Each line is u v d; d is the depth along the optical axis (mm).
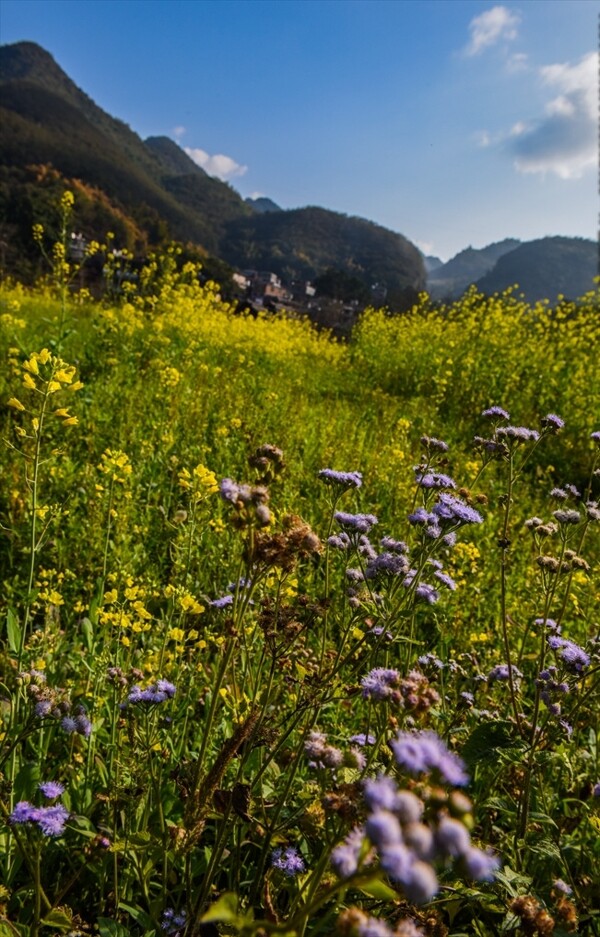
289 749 2486
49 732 2475
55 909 1651
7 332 8727
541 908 1871
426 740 1122
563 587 4059
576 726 2902
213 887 1925
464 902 2094
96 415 6309
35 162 143500
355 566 3631
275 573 2346
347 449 6879
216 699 1909
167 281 15234
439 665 2725
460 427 9734
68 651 3232
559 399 10672
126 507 4484
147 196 190500
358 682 2791
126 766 2182
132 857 2041
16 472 4629
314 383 11945
